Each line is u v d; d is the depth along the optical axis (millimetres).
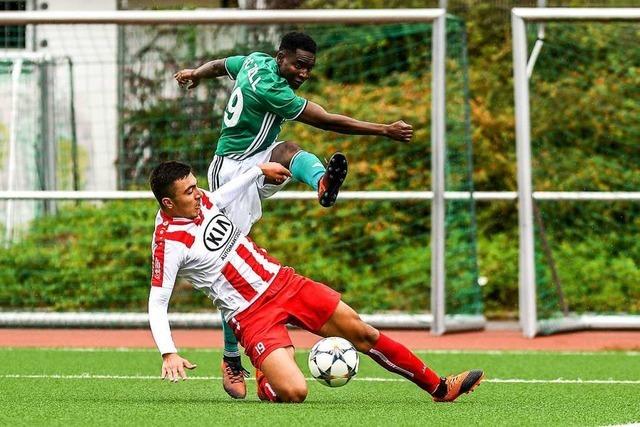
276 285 20906
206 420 18531
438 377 21391
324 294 20891
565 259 43969
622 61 44594
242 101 22906
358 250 44469
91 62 43250
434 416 19188
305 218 44656
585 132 44000
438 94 36469
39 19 36219
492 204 47344
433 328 37125
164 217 20641
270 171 21609
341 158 20641
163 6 48219
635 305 42906
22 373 27625
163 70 42938
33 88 46125
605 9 36250
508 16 47938
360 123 22422
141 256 43500
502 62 48031
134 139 42844
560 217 44938
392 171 45031
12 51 47781
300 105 22484
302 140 44844
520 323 38625
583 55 44344
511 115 47406
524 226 36375
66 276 43031
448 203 39250
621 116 44219
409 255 44375
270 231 44094
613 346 34594
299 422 18219
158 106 42844
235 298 20828
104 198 37250
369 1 47000
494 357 31609
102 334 38031
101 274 43062
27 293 42844
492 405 21156
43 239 44406
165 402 21609
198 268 20750
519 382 26047
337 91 46094
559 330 37500
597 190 43531
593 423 18625
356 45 45969
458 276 39562
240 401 21938
